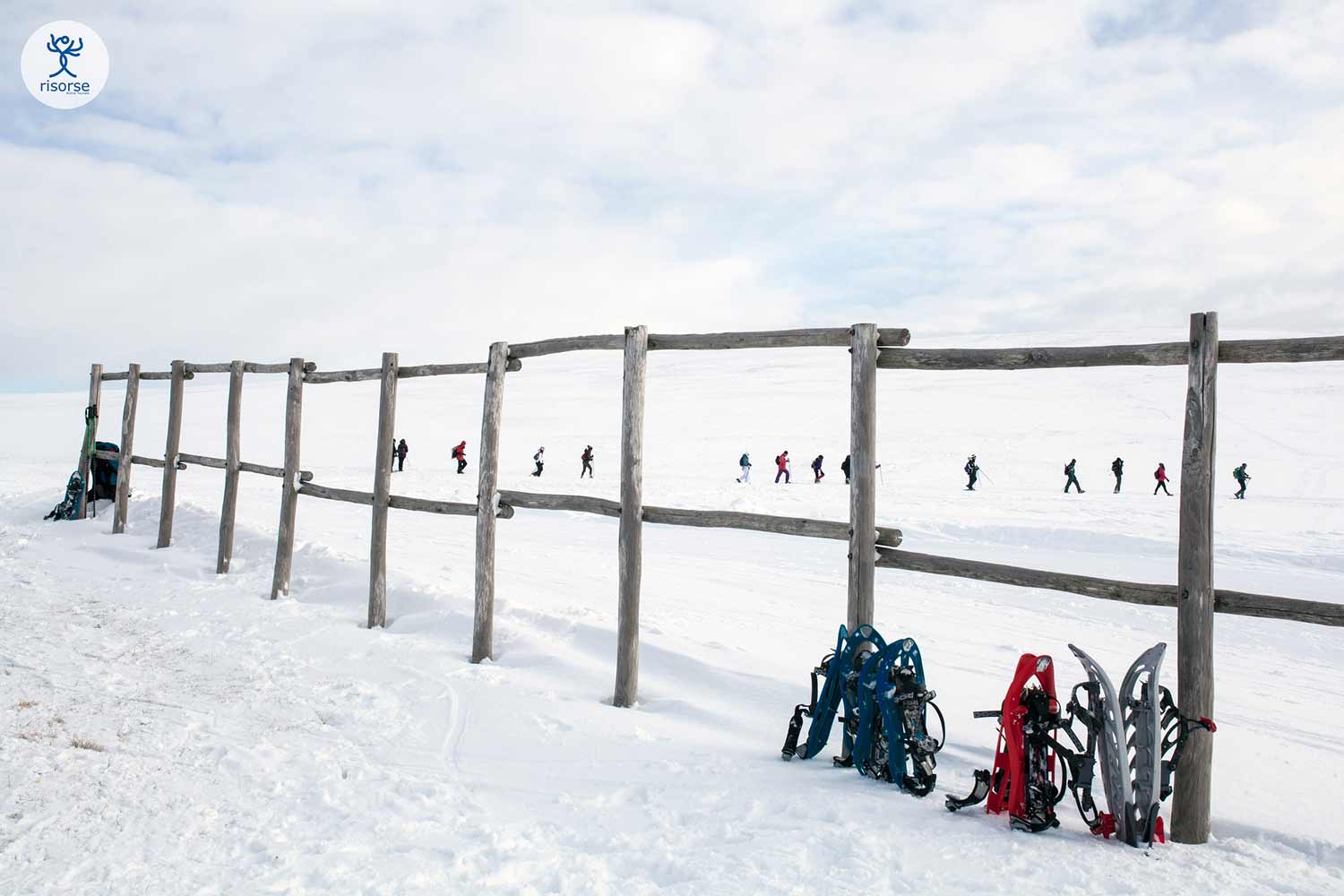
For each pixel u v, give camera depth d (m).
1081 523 16.23
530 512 18.48
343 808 4.02
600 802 4.16
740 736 5.08
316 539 12.17
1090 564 13.17
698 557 13.02
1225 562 13.55
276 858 3.50
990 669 6.82
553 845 3.69
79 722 5.02
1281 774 4.59
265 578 9.44
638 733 5.06
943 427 40.00
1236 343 3.82
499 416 6.68
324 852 3.57
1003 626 9.15
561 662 6.33
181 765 4.49
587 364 94.38
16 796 4.02
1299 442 33.66
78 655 6.46
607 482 25.61
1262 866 3.44
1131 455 32.81
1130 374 53.03
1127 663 7.80
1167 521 16.62
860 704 4.43
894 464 32.25
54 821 3.80
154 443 37.72
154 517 12.42
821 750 4.82
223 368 10.20
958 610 9.95
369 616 7.64
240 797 4.12
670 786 4.32
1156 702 3.71
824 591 10.57
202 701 5.55
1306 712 6.33
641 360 5.75
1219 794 4.23
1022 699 3.85
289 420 8.73
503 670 6.27
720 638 7.08
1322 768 4.75
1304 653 8.54
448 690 5.83
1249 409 41.06
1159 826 3.71
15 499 14.99
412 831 3.79
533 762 4.66
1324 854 3.53
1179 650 3.86
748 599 9.58
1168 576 12.08
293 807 4.03
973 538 15.95
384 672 6.23
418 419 46.94
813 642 7.29
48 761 4.43
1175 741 3.89
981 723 5.18
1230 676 7.55
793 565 12.55
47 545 11.53
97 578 9.53
